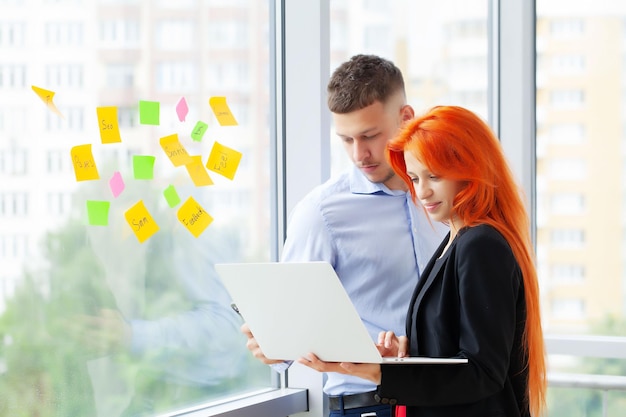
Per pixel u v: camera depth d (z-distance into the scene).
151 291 2.13
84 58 1.94
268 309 1.64
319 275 1.52
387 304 2.11
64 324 1.90
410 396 1.62
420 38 2.95
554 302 2.98
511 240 1.69
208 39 2.32
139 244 2.10
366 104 2.03
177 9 2.21
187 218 2.24
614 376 2.86
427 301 1.73
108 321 2.01
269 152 2.58
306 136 2.55
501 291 1.62
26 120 1.80
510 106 2.99
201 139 2.29
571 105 2.97
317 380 2.53
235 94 2.43
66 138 1.89
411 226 2.12
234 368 2.43
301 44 2.54
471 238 1.65
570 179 2.97
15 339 1.80
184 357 2.24
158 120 2.13
